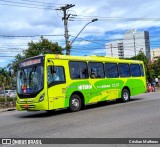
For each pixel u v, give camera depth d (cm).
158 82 5438
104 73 2083
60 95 1738
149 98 2495
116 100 2331
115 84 2167
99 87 2022
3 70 4138
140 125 1170
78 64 1891
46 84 1666
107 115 1520
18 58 3725
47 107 1658
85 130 1132
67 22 3153
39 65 1691
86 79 1927
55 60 1738
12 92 4269
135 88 2373
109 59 2152
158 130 1059
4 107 2833
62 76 1767
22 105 1716
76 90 1845
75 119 1459
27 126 1355
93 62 2006
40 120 1540
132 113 1537
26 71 1738
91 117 1487
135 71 2402
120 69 2241
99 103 2292
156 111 1564
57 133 1116
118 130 1093
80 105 1872
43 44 3716
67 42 3122
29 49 3703
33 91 1678
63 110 1981
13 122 1543
